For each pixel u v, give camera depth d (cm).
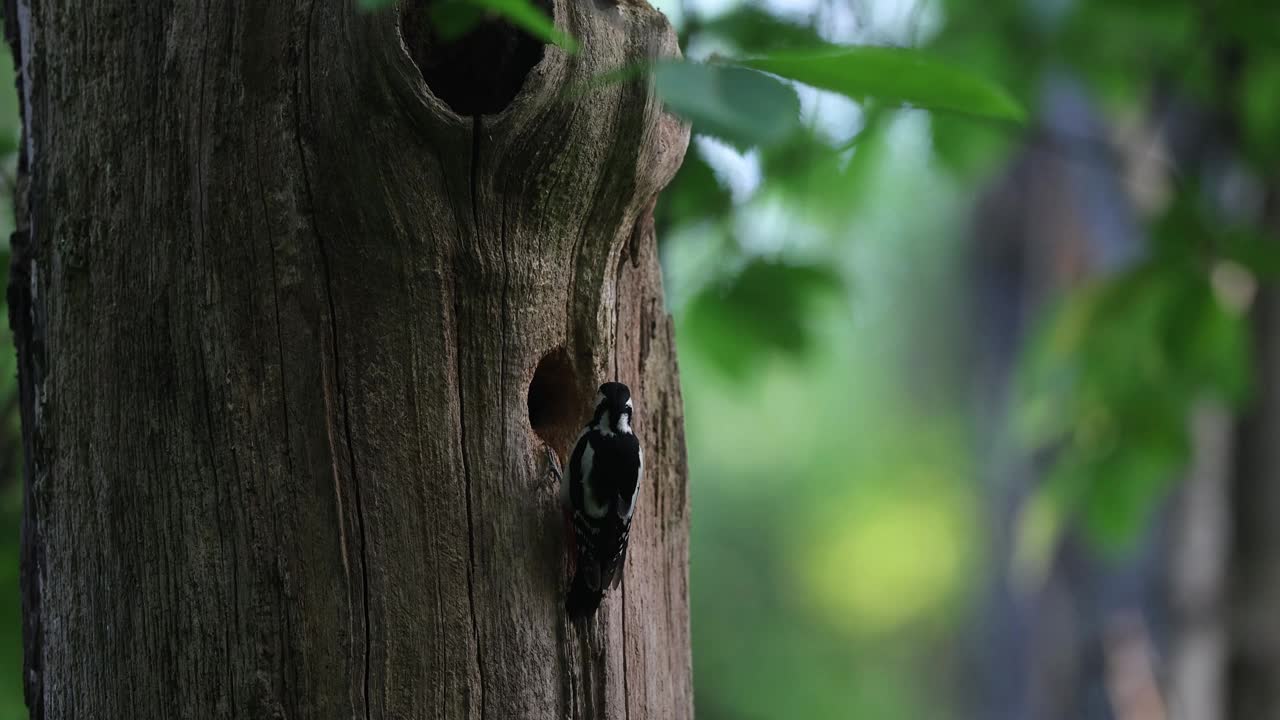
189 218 991
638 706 1008
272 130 990
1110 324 1062
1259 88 1088
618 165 998
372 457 991
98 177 994
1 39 1029
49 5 997
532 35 994
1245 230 1056
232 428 991
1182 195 1062
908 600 2962
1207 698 1119
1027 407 1081
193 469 991
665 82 945
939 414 3072
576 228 999
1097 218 1328
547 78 989
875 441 3089
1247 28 1070
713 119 943
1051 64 1094
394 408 992
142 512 991
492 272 995
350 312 991
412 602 991
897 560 2977
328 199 990
